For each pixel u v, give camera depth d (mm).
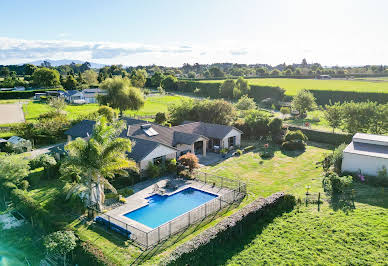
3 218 29141
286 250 23250
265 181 38906
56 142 61781
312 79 194625
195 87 174375
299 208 30203
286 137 56438
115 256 23094
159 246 24672
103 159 28688
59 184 38000
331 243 23797
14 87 177750
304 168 43844
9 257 23094
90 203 30484
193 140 48156
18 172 35094
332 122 59688
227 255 23031
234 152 52938
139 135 47656
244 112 78375
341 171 40719
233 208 31375
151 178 40750
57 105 91062
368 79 181625
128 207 32062
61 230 23406
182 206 32812
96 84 191375
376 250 22578
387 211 28312
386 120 53000
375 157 37656
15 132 59969
